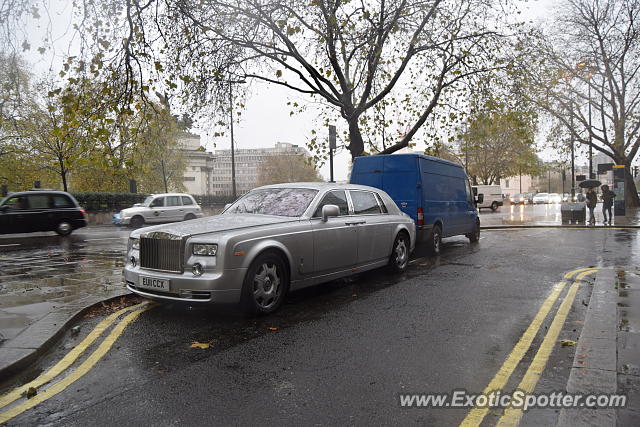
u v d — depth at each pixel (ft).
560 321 15.88
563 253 34.04
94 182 115.85
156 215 72.49
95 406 9.76
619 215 79.20
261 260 16.66
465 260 31.01
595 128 93.71
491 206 126.21
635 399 9.61
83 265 29.07
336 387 10.59
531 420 8.96
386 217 24.75
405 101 49.29
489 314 16.90
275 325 15.74
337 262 20.34
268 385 10.74
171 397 10.15
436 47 41.88
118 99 21.99
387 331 14.94
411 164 32.27
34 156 105.09
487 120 45.09
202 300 15.23
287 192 21.11
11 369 11.46
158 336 14.58
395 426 8.79
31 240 47.75
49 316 15.98
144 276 16.22
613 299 17.93
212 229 16.31
